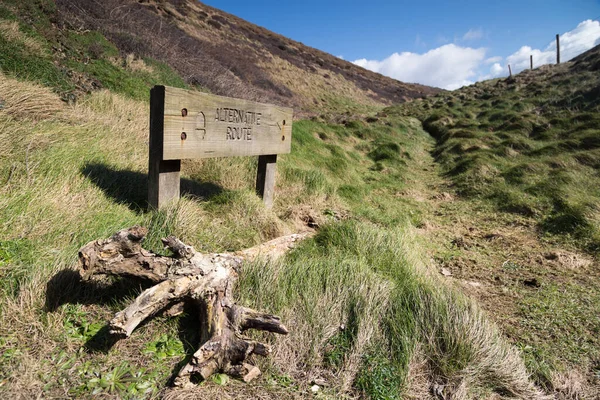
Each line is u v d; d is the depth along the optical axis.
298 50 38.12
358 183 8.23
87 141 4.51
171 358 2.16
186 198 4.11
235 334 2.17
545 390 2.53
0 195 2.96
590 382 2.62
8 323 2.08
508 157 10.78
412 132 16.27
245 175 5.64
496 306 3.61
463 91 26.56
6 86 4.54
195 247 3.33
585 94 15.24
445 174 10.45
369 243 4.04
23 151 3.61
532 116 14.47
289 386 2.16
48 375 1.85
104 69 8.01
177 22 22.16
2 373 1.79
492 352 2.57
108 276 2.53
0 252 2.42
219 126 3.96
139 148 5.19
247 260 3.08
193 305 2.47
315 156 8.58
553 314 3.45
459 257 4.88
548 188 7.56
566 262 4.79
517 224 6.45
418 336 2.62
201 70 13.08
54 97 5.23
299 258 3.56
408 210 7.04
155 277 2.44
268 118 4.73
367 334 2.57
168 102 3.32
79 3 11.68
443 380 2.42
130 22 13.11
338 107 26.80
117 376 1.94
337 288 2.97
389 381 2.26
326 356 2.43
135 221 3.32
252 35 32.78
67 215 3.07
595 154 9.41
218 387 2.03
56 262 2.48
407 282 3.34
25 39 6.74
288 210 5.17
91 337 2.16
